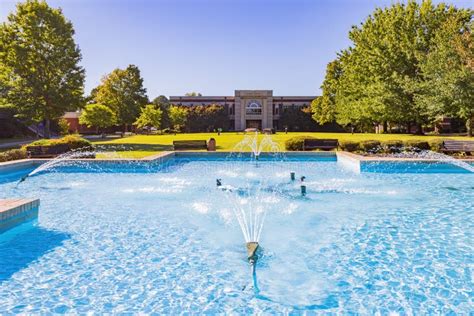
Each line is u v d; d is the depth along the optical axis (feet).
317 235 19.20
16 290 13.11
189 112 171.22
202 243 18.15
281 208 24.97
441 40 74.49
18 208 19.85
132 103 164.45
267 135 107.34
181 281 13.85
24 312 11.60
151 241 18.47
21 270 14.88
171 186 33.22
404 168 41.83
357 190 30.99
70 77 94.99
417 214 23.27
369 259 15.85
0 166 38.91
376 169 41.88
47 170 43.19
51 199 28.17
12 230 19.36
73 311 11.66
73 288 13.26
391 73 88.07
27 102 89.61
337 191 30.55
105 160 43.32
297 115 167.22
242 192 30.37
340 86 120.57
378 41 91.97
